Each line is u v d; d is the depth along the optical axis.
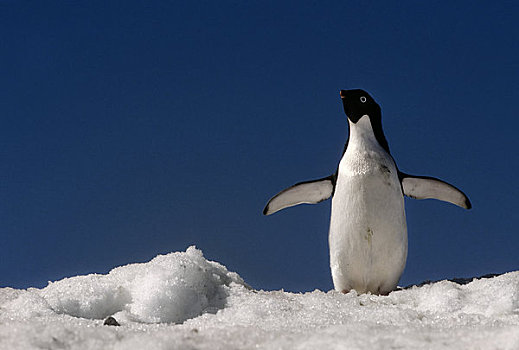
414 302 9.84
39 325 5.83
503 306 8.84
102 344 5.08
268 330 5.85
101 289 8.56
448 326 6.30
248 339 5.17
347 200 11.55
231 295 8.87
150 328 6.15
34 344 4.97
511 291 9.19
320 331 5.58
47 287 9.24
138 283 8.71
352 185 11.48
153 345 4.82
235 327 5.84
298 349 4.79
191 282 8.77
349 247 11.70
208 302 8.73
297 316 7.58
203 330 5.71
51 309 7.85
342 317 7.35
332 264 12.12
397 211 11.61
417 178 12.86
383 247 11.60
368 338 5.07
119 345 4.96
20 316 7.45
